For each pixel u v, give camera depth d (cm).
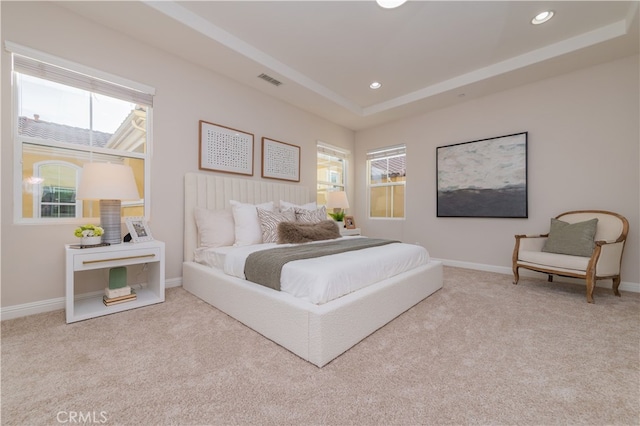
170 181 287
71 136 235
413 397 121
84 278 235
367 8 232
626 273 284
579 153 309
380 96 410
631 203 281
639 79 277
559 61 290
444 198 416
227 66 307
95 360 147
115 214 230
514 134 351
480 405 116
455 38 271
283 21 250
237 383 130
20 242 206
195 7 234
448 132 414
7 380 129
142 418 108
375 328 186
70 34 225
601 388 127
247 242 281
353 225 478
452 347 166
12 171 204
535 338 177
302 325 151
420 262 265
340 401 118
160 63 277
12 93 204
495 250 371
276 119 392
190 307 229
